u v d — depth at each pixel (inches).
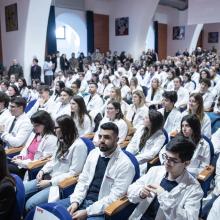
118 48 579.5
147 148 108.0
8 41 400.2
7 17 392.5
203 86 192.4
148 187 65.7
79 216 73.6
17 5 370.0
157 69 354.0
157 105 209.6
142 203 70.8
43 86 217.9
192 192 63.6
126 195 75.2
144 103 157.8
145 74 356.2
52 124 108.6
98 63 443.8
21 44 375.6
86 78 356.5
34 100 208.8
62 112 171.9
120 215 71.6
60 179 91.0
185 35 721.0
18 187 67.0
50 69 389.4
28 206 82.3
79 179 84.0
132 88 243.1
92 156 83.4
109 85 266.2
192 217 60.5
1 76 359.3
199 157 95.1
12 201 63.1
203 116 125.3
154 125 106.6
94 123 153.9
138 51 557.3
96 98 206.2
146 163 103.9
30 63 376.2
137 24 540.7
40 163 100.9
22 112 128.3
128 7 548.4
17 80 280.4
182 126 95.0
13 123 129.6
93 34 553.9
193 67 345.1
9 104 137.5
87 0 540.4
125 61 482.0
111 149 78.9
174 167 63.9
